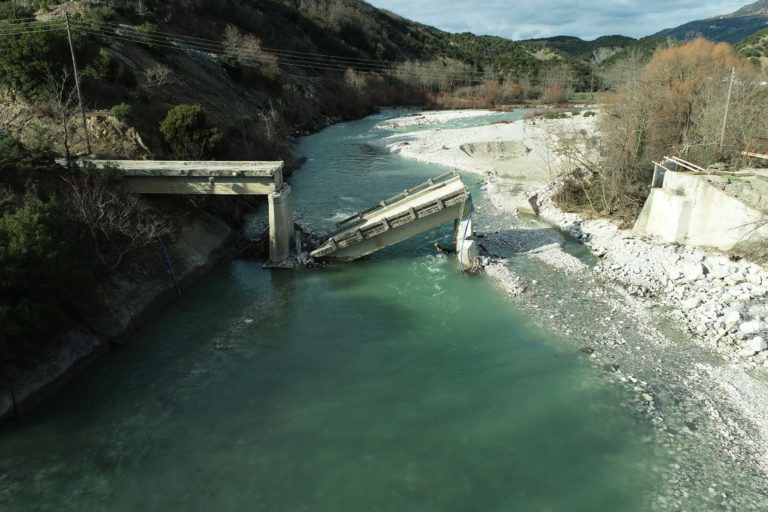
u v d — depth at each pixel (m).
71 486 14.72
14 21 40.44
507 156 60.91
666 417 17.72
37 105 33.25
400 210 31.11
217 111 51.59
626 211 36.38
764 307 23.67
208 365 20.58
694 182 29.88
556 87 135.25
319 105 95.19
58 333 19.52
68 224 23.27
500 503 14.21
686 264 28.00
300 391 19.05
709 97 38.09
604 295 26.39
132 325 22.86
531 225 36.84
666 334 22.86
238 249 32.38
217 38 87.06
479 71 162.88
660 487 14.81
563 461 15.76
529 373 20.16
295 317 24.47
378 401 18.52
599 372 20.20
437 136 72.69
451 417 17.69
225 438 16.64
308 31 129.12
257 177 28.48
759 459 15.85
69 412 17.78
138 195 28.39
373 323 23.97
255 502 14.20
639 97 40.09
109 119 34.06
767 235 26.78
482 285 27.77
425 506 14.08
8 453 15.88
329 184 48.53
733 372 20.11
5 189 23.03
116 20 56.81
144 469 15.36
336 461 15.70
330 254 30.44
